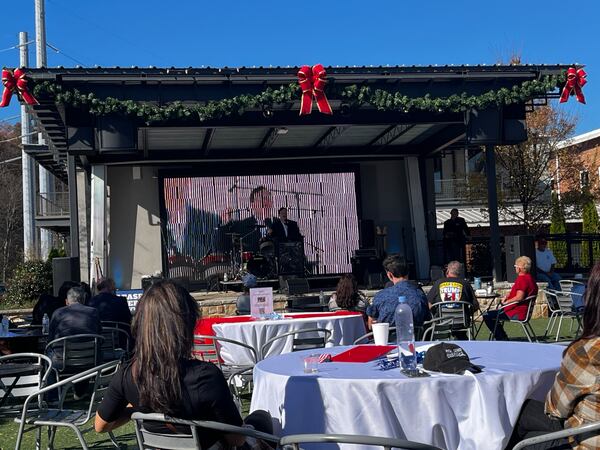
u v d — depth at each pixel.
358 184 17.80
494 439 3.54
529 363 3.97
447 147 17.58
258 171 17.36
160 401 2.96
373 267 16.30
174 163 16.92
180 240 16.92
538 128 22.08
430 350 3.89
